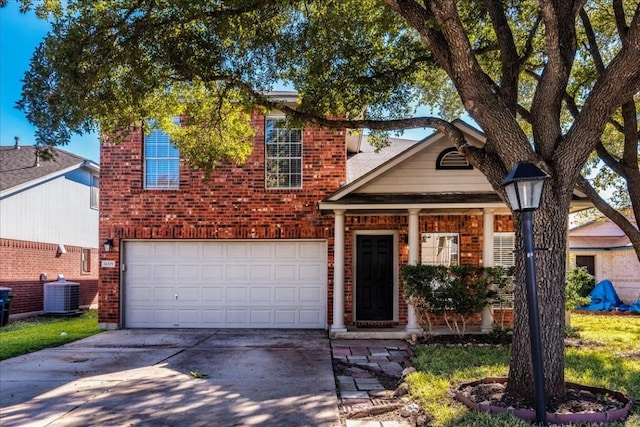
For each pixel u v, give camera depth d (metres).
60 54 5.62
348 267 11.95
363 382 7.12
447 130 6.48
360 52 8.35
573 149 5.57
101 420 5.46
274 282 12.14
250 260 12.18
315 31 7.88
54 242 16.98
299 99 8.63
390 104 8.76
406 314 11.87
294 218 12.00
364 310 12.06
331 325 11.50
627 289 19.20
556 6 5.87
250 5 6.89
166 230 12.06
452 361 7.93
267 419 5.47
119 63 6.68
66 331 11.91
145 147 12.28
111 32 6.38
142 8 6.52
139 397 6.30
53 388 6.74
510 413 5.03
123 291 12.20
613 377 6.58
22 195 15.44
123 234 12.10
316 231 11.94
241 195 12.05
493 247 11.35
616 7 8.12
